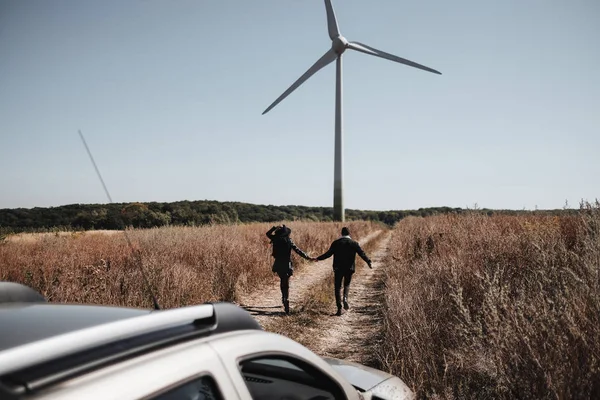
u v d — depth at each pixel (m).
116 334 1.31
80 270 9.70
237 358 1.66
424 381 4.97
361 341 7.44
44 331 1.52
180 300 9.02
